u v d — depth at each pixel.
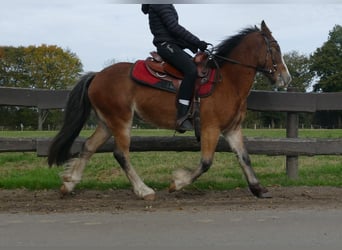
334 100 8.21
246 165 7.10
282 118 43.47
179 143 8.05
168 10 6.88
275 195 7.15
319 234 4.77
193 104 6.82
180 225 5.19
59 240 4.63
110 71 7.12
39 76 78.25
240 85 6.96
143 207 6.32
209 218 5.52
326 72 76.94
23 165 10.52
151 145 8.02
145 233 4.86
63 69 78.69
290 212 5.82
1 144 7.88
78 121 7.16
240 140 7.16
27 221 5.45
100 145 7.39
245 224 5.20
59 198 7.03
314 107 8.27
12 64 77.75
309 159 11.72
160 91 6.93
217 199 6.91
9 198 7.00
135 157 12.11
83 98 7.20
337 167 9.56
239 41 7.04
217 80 6.85
